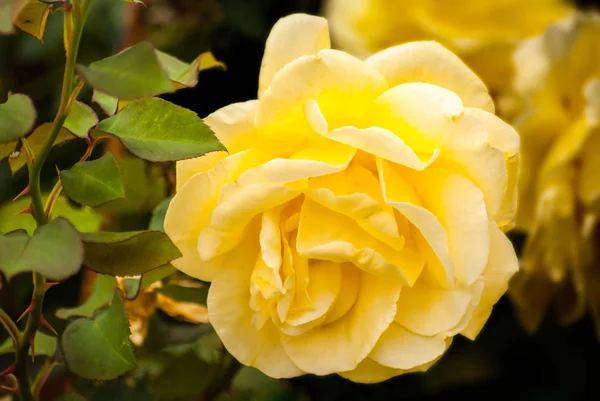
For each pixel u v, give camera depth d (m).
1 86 0.72
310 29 0.57
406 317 0.58
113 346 0.55
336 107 0.57
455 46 0.73
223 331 0.57
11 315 0.68
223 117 0.56
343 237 0.57
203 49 0.73
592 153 0.71
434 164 0.57
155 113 0.54
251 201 0.55
